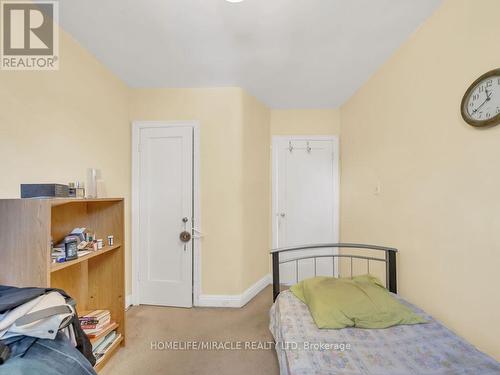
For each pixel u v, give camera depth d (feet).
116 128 7.79
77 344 3.51
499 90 3.68
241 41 6.02
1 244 3.90
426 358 3.70
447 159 4.73
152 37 5.86
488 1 3.92
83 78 6.24
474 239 4.18
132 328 7.01
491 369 3.44
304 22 5.33
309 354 3.82
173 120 8.56
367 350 3.91
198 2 4.74
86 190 6.26
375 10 4.97
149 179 8.58
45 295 3.26
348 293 5.16
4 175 4.26
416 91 5.59
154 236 8.53
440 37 4.88
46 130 5.12
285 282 10.46
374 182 7.50
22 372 2.42
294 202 10.52
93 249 5.40
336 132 10.44
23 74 4.63
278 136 10.55
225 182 8.48
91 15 5.09
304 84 8.35
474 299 4.17
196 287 8.43
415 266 5.64
